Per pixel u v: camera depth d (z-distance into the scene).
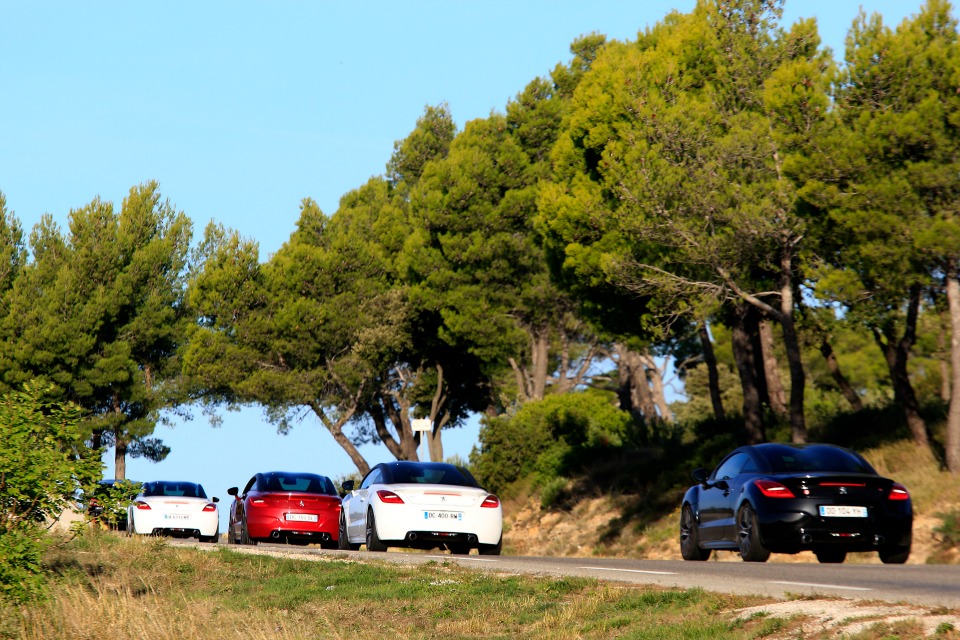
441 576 33.38
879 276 57.56
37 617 28.69
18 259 127.31
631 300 81.12
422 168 139.12
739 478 40.38
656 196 63.47
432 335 113.94
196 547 45.66
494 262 107.69
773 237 62.88
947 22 58.69
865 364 112.62
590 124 74.62
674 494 79.31
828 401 103.56
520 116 113.56
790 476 38.03
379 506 46.09
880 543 37.53
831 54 65.62
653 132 65.25
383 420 119.69
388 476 48.12
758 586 27.36
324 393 109.94
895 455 64.06
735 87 68.25
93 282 122.00
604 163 70.94
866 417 73.81
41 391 31.16
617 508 84.56
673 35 73.25
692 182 63.06
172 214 130.75
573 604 26.33
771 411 84.62
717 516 41.53
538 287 108.75
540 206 79.38
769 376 88.19
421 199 111.06
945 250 54.62
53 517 31.16
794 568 33.94
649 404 129.75
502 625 26.08
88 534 43.34
